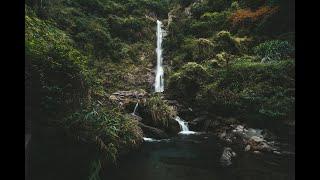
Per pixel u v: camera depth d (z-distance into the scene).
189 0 24.95
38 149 7.17
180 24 22.98
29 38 8.52
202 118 14.56
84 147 7.89
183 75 16.56
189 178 7.93
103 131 8.43
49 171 7.06
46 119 7.73
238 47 18.58
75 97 9.03
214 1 22.78
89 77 10.57
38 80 7.80
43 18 15.76
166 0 26.78
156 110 13.94
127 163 9.00
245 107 13.37
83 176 7.16
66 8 19.33
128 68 19.62
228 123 13.48
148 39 22.59
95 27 19.83
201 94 15.50
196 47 19.25
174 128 13.71
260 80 14.02
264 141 11.27
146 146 11.25
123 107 14.32
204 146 11.54
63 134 7.70
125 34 21.91
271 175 8.26
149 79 19.52
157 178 7.82
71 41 16.58
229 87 14.62
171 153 10.40
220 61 17.64
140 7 24.92
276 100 12.59
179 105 15.66
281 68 13.80
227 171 8.59
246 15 19.84
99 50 19.28
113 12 22.77
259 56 17.09
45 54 8.27
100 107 9.95
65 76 8.70
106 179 7.52
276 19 18.45
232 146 11.60
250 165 9.17
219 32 19.55
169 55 21.20
